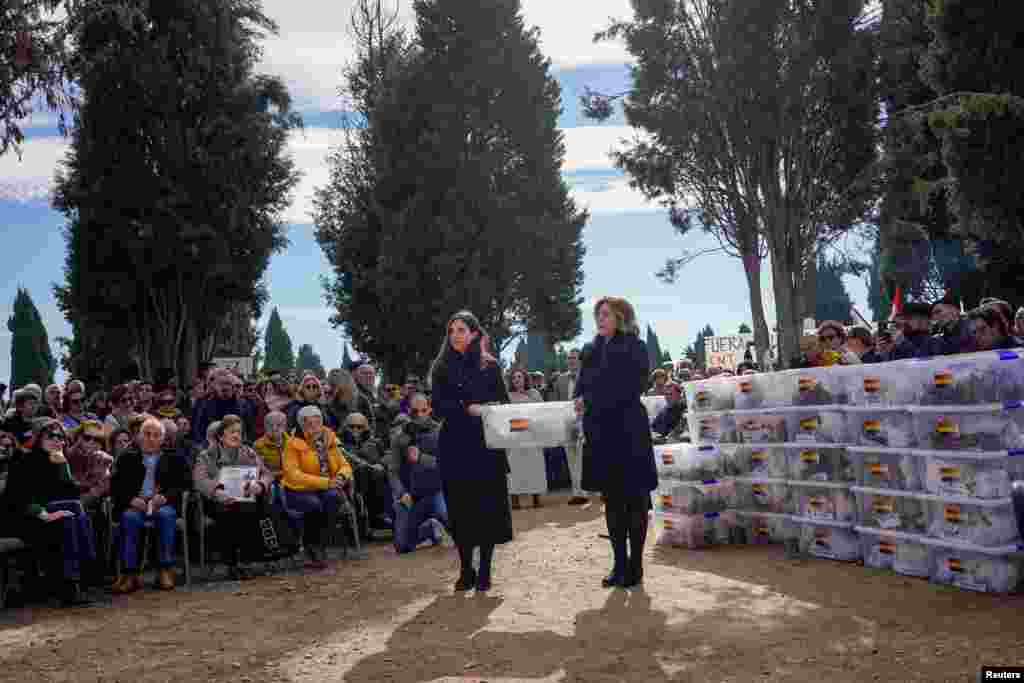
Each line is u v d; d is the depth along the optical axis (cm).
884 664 496
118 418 1255
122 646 674
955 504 670
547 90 3725
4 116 1570
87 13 1736
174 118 3064
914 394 706
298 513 970
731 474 926
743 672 501
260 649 633
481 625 650
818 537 817
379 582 859
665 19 2636
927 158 2333
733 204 2734
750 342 3034
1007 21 2050
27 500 876
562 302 3716
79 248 3147
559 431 754
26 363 6322
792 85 2516
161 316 3244
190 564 1058
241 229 3175
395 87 3656
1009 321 761
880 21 2619
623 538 754
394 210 3606
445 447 768
